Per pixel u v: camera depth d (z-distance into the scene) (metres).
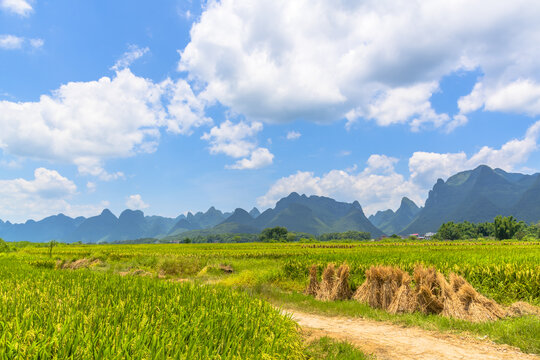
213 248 57.50
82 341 3.66
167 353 3.60
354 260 21.03
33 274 12.12
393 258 21.02
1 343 3.43
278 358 4.41
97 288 8.07
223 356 3.73
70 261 31.36
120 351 3.35
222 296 7.66
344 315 11.95
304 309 13.09
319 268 19.84
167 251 45.22
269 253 36.16
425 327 9.82
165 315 5.46
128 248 60.12
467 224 169.75
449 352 7.59
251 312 6.07
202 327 4.76
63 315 5.06
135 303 6.14
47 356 3.25
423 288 11.57
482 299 10.79
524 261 17.52
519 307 10.63
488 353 7.53
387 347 7.91
